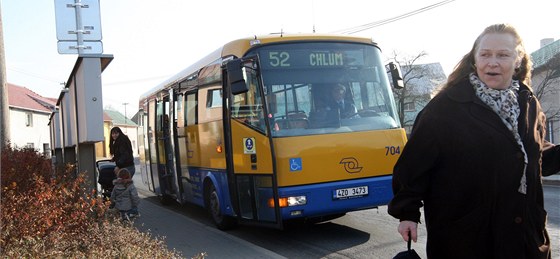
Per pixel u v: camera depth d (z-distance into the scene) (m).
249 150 7.54
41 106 49.06
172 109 11.45
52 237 4.68
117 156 10.97
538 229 2.69
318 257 6.91
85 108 7.28
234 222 8.91
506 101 2.64
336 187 7.20
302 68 7.66
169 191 12.30
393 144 7.71
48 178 6.85
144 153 15.25
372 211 10.25
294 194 7.02
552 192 13.73
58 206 5.34
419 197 2.73
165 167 12.36
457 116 2.67
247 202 7.68
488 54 2.67
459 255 2.66
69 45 7.33
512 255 2.56
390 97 8.13
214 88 8.88
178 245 7.69
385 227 8.61
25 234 4.65
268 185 7.19
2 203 4.74
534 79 28.34
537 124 2.75
